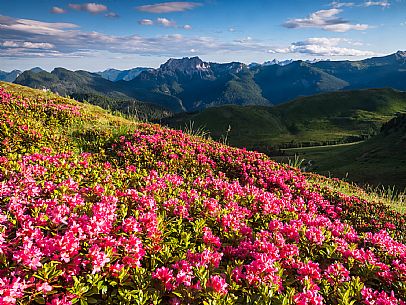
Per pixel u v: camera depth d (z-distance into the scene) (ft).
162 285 17.21
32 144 47.16
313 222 29.30
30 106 68.59
